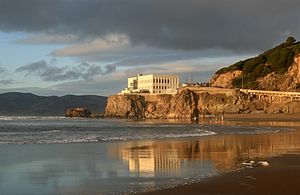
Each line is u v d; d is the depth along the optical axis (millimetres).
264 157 23344
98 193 13711
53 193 13891
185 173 17641
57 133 50719
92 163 21453
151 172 18125
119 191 13930
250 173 16984
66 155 25062
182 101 170250
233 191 13359
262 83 165625
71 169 19234
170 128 68875
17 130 60594
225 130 60469
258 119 124938
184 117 165625
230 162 21453
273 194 12883
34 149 28766
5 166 20219
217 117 141375
